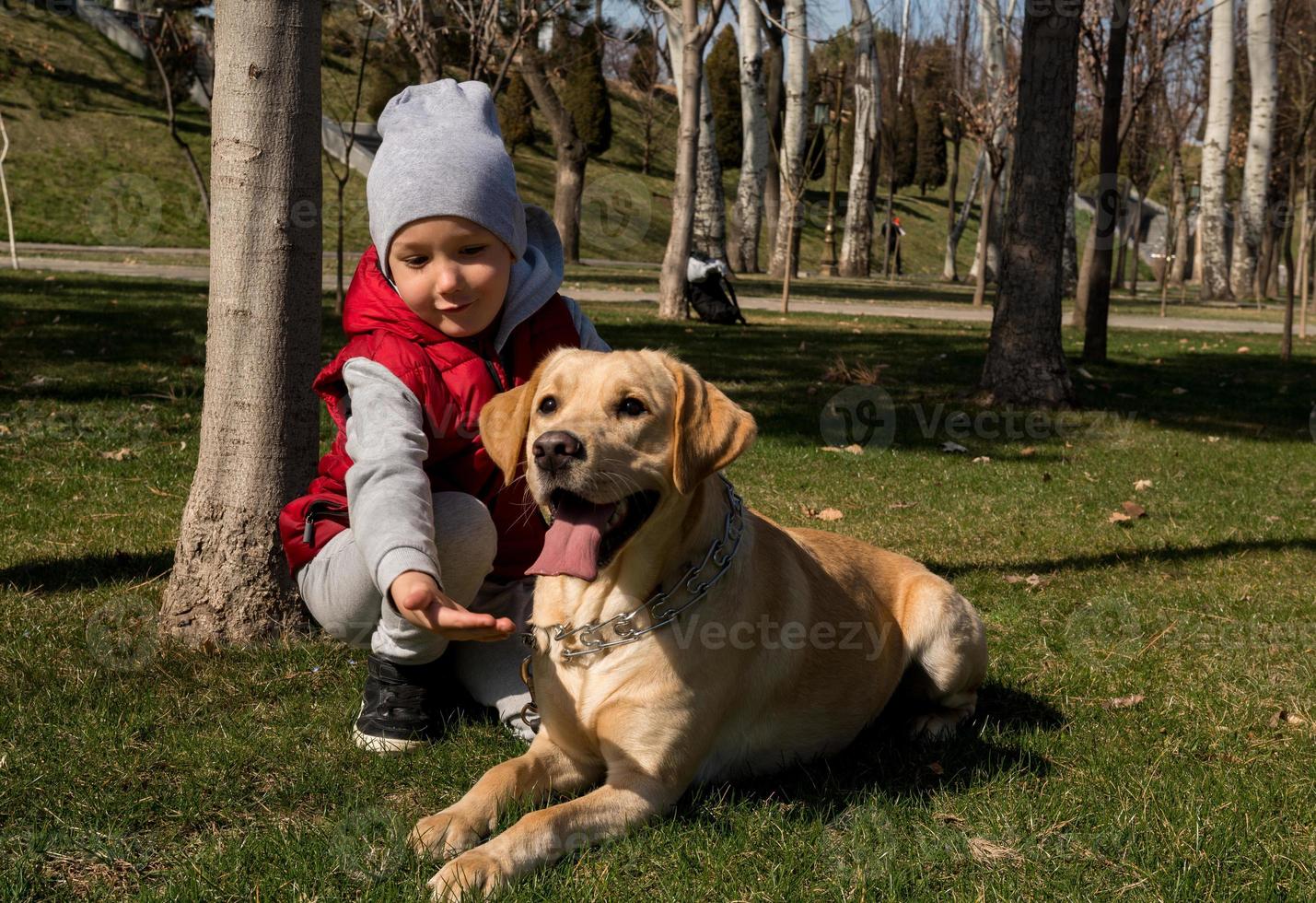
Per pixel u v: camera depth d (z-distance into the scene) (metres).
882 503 6.58
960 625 3.37
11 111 30.00
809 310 21.78
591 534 2.47
